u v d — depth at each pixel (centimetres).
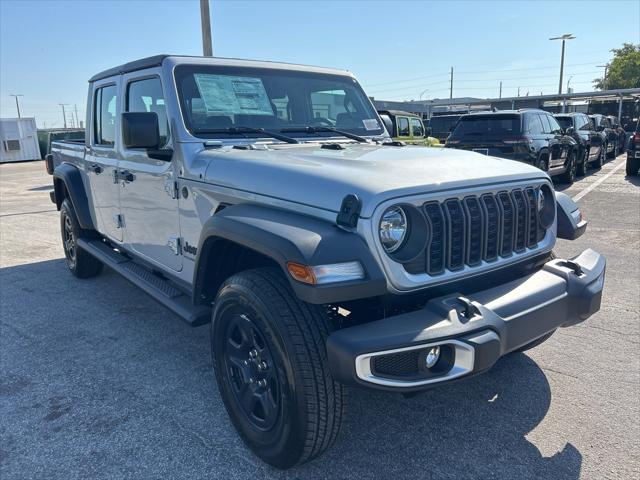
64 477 264
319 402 233
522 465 267
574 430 295
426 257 242
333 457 275
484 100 3834
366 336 215
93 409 325
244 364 272
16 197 1404
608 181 1417
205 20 1244
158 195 369
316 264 214
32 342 427
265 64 396
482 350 223
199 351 407
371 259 225
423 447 282
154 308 502
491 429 297
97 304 515
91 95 486
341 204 233
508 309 245
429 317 227
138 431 302
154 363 387
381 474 262
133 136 312
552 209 315
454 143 1174
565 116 1581
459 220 251
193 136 338
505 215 277
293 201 255
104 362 390
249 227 248
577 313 280
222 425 307
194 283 306
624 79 5447
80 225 532
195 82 354
